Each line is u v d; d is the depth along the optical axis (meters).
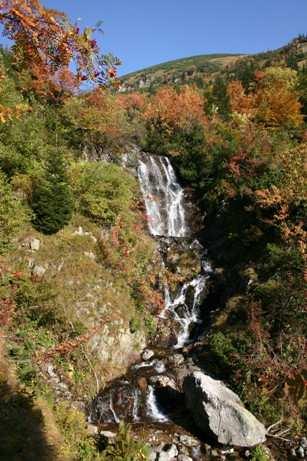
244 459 9.41
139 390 11.82
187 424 10.57
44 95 18.77
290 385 11.16
